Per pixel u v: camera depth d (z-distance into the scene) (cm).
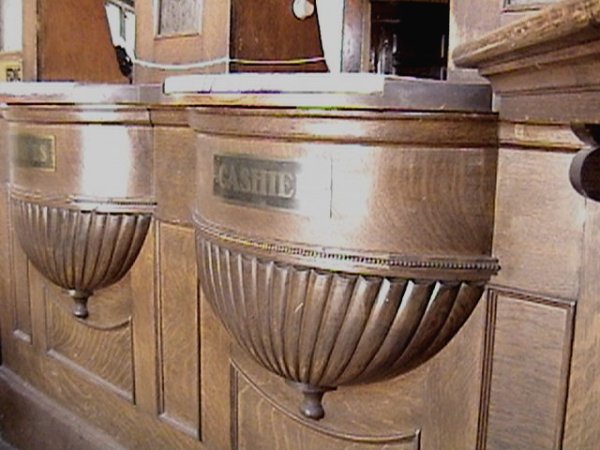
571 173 67
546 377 84
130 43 195
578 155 66
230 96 92
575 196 79
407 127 83
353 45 157
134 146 135
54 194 140
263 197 94
